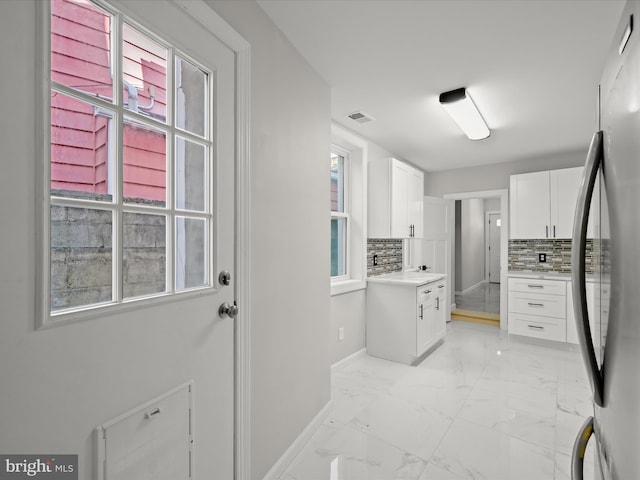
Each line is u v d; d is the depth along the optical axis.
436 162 4.56
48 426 0.72
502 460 1.77
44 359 0.71
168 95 1.05
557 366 3.16
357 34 1.75
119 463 0.86
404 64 2.05
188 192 1.15
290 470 1.70
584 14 1.57
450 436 2.00
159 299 0.99
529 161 4.34
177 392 1.06
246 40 1.42
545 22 1.64
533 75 2.17
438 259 4.96
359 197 3.43
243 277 1.38
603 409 0.73
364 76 2.19
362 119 2.98
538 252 4.31
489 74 2.16
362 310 3.47
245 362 1.39
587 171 0.75
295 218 1.85
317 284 2.10
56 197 0.76
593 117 2.87
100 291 0.85
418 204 4.04
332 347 3.03
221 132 1.27
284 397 1.73
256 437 1.49
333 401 2.45
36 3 0.69
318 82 2.15
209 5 1.23
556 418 2.20
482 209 9.40
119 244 0.89
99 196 0.85
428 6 1.54
